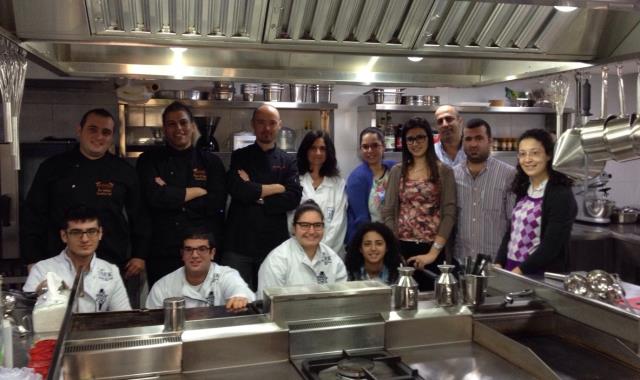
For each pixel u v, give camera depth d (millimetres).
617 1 1446
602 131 1984
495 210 2949
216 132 4289
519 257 2572
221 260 3111
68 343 1430
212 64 2240
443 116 3414
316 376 1438
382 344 1660
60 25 1604
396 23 1855
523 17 1938
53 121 3795
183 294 2412
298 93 4105
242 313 1727
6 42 1625
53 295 1625
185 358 1482
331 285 1724
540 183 2543
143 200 2893
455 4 1852
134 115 4105
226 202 3223
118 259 2777
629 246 4031
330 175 3354
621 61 2023
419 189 2959
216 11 1690
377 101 4234
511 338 1727
